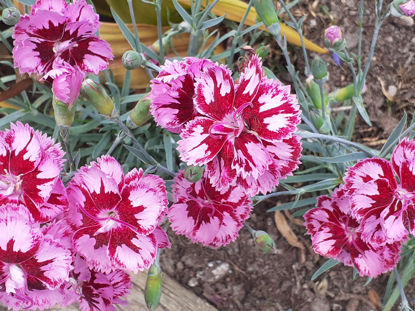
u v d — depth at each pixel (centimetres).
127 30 21
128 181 16
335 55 22
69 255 15
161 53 23
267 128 15
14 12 18
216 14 25
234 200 19
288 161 15
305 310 25
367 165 17
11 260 15
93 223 16
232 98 15
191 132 15
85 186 16
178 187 19
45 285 16
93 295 18
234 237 19
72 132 23
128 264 16
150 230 16
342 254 21
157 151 24
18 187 16
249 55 17
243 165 15
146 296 19
